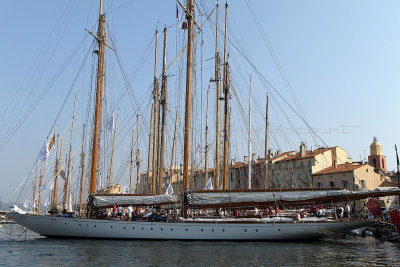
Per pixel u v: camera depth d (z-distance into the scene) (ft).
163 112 151.02
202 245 87.04
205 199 97.14
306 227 93.25
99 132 119.34
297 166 267.59
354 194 93.25
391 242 104.17
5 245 87.25
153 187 151.02
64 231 98.43
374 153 367.86
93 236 96.84
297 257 73.61
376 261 70.74
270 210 104.94
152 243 89.97
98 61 118.21
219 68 150.82
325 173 248.32
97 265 64.34
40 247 84.12
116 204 100.42
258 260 69.92
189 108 109.91
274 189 96.27
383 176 252.42
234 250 80.59
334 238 112.57
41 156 116.47
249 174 158.61
